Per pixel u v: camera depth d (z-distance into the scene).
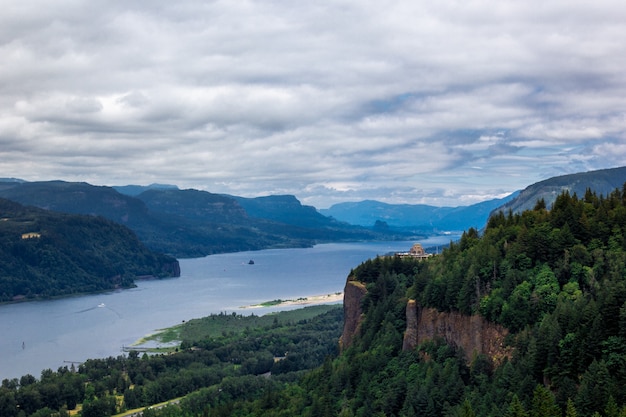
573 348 162.00
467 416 161.50
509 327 187.25
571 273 192.50
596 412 143.62
